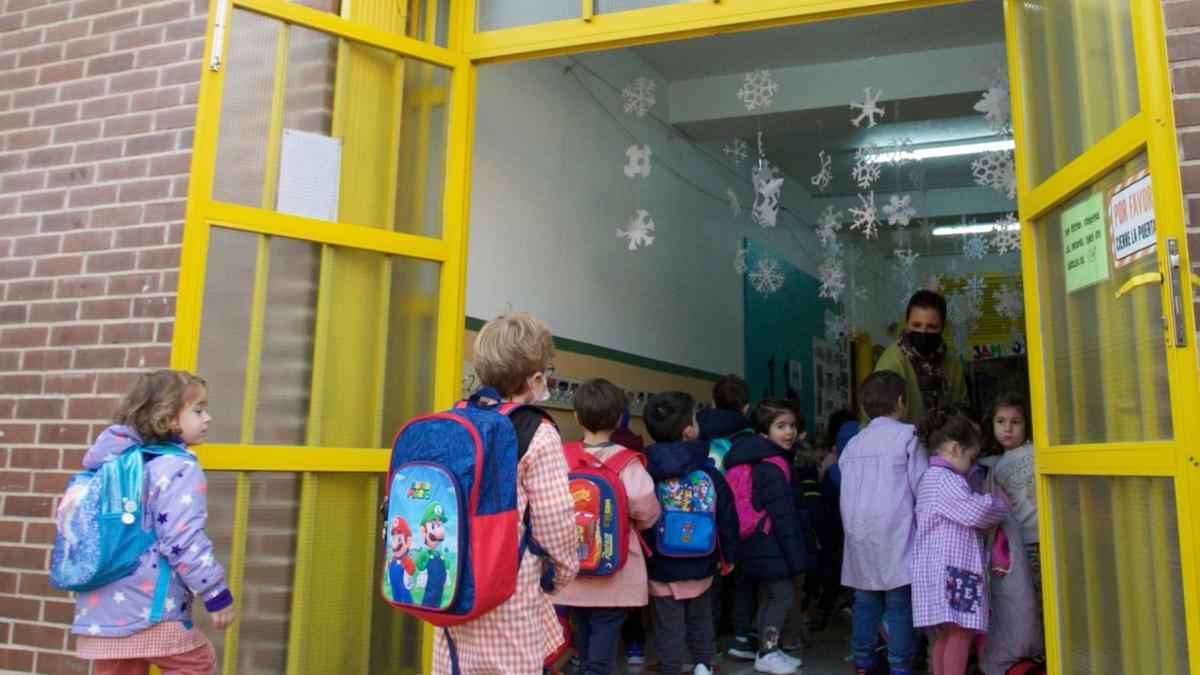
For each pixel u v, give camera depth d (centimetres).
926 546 307
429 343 321
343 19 316
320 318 303
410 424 192
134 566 214
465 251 332
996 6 502
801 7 301
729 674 400
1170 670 201
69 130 319
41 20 334
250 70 303
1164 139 204
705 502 355
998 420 338
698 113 614
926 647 415
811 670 412
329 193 309
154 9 317
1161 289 201
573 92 511
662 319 599
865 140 700
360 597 300
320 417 298
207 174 291
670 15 315
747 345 736
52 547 291
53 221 314
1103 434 229
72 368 300
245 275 294
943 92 556
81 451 293
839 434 451
